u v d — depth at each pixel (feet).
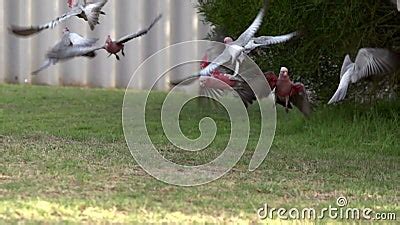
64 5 73.92
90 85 75.56
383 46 49.24
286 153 43.80
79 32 72.28
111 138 46.60
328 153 44.45
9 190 31.27
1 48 75.05
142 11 74.13
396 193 33.86
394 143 47.67
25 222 26.55
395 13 48.44
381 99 51.93
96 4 27.53
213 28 59.52
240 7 51.26
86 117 56.18
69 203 29.22
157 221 27.48
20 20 74.33
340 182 35.88
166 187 33.14
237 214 28.99
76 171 35.55
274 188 33.81
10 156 38.75
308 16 49.21
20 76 75.77
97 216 27.84
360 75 30.07
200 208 29.60
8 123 52.21
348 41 49.16
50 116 56.44
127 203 29.73
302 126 51.57
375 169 39.81
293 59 50.29
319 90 51.75
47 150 40.93
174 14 73.97
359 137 48.88
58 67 75.56
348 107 51.78
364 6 48.52
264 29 49.21
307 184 35.01
